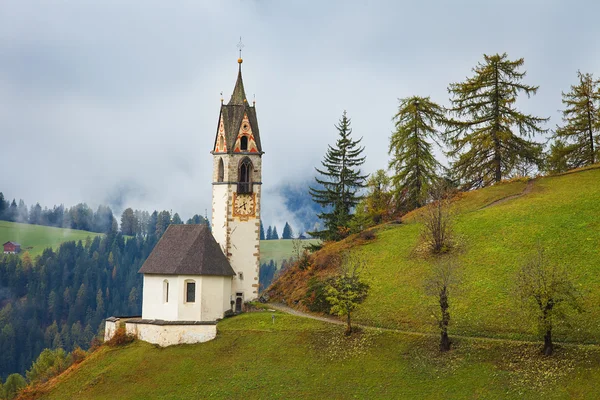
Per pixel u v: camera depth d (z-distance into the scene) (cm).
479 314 7700
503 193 11038
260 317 8962
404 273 9225
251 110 10262
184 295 9019
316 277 10181
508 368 6575
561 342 6788
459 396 6419
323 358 7625
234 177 10025
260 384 7419
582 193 10050
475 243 9350
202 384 7669
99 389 8038
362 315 8488
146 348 8588
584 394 5922
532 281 6700
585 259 8094
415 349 7338
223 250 9944
